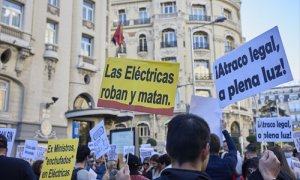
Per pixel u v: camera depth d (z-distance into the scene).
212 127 6.90
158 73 5.88
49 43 24.50
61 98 25.03
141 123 42.28
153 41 44.88
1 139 4.93
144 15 46.78
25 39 22.45
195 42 44.94
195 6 46.44
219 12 46.66
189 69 43.72
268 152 2.78
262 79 5.90
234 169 5.09
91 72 28.33
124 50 45.84
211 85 43.50
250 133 45.91
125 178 2.83
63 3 26.47
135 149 13.11
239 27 50.34
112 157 12.34
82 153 6.40
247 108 46.91
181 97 42.25
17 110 22.08
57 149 6.46
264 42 5.93
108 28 34.00
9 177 4.57
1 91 21.50
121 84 5.95
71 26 27.11
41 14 24.33
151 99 5.80
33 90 23.00
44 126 23.03
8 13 22.19
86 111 25.17
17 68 21.97
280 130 10.06
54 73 24.72
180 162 2.42
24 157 10.70
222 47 45.31
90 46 29.23
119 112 26.78
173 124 2.55
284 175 3.94
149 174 9.48
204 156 2.50
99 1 30.34
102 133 9.62
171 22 44.44
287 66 5.59
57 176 6.36
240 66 6.26
